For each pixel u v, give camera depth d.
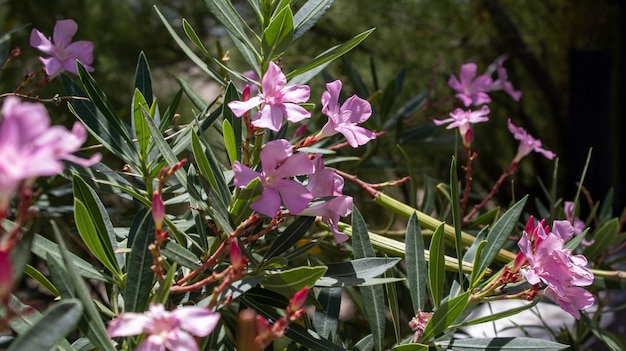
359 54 1.75
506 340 0.71
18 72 1.30
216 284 0.66
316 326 0.73
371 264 0.67
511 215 0.74
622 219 0.98
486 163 1.84
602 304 0.92
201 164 0.65
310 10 0.74
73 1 1.46
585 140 1.48
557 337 0.93
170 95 1.59
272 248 0.68
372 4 1.70
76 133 0.49
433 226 0.80
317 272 0.62
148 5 1.60
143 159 0.71
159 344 0.53
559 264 0.66
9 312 0.54
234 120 0.71
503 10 1.88
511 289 0.76
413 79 1.78
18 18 1.36
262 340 0.56
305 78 0.78
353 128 0.68
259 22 0.74
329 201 0.66
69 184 1.00
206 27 1.66
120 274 0.65
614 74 1.82
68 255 0.57
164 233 0.60
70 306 0.52
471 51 1.90
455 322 0.73
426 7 1.80
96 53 1.49
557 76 1.94
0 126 0.48
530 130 1.91
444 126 1.19
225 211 0.63
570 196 1.50
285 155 0.63
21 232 0.62
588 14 1.87
